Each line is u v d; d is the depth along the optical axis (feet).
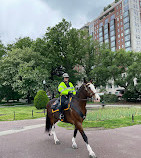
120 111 53.93
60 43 122.11
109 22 237.04
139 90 100.68
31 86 101.24
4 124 36.65
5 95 126.62
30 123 37.78
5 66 107.76
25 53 108.68
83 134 16.75
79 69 133.18
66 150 18.02
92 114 46.83
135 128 29.12
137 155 16.08
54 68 124.77
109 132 26.32
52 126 21.61
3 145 20.49
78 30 124.47
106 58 112.78
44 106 73.46
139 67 93.30
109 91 183.11
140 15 208.95
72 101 18.28
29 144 20.70
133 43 197.36
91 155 15.47
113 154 16.48
